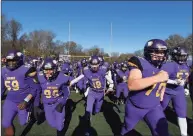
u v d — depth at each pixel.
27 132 5.61
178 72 5.23
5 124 4.37
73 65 18.47
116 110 7.64
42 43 42.12
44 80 4.75
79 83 8.39
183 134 5.02
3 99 8.05
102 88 6.16
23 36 37.12
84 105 8.34
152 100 3.40
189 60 7.14
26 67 4.54
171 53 5.44
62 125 4.84
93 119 6.61
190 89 5.27
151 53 3.36
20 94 4.49
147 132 5.58
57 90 4.78
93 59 5.96
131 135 5.39
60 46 43.59
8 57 4.33
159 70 3.40
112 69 11.29
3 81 4.51
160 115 3.35
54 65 4.64
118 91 8.70
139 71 3.28
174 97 5.14
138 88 3.14
